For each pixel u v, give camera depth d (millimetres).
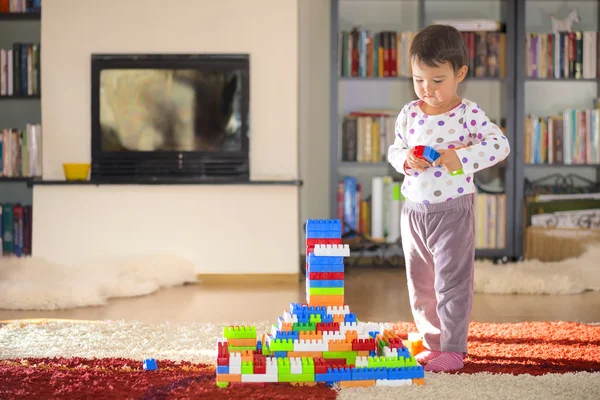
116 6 4234
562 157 4688
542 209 4570
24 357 2273
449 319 2115
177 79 4227
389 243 4574
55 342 2498
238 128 4230
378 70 4688
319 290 2107
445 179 2137
